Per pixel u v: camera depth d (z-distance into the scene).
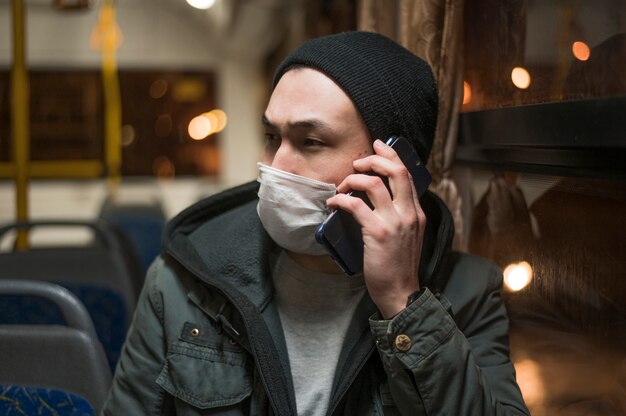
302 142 0.98
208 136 6.97
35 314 2.02
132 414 1.05
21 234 2.90
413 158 1.00
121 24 6.75
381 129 0.99
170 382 1.01
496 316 1.06
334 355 1.02
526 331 1.25
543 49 1.16
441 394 0.91
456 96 1.43
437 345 0.91
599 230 1.00
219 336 1.03
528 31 1.22
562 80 1.10
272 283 1.06
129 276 2.24
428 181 1.02
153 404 1.05
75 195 6.68
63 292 1.26
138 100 6.86
